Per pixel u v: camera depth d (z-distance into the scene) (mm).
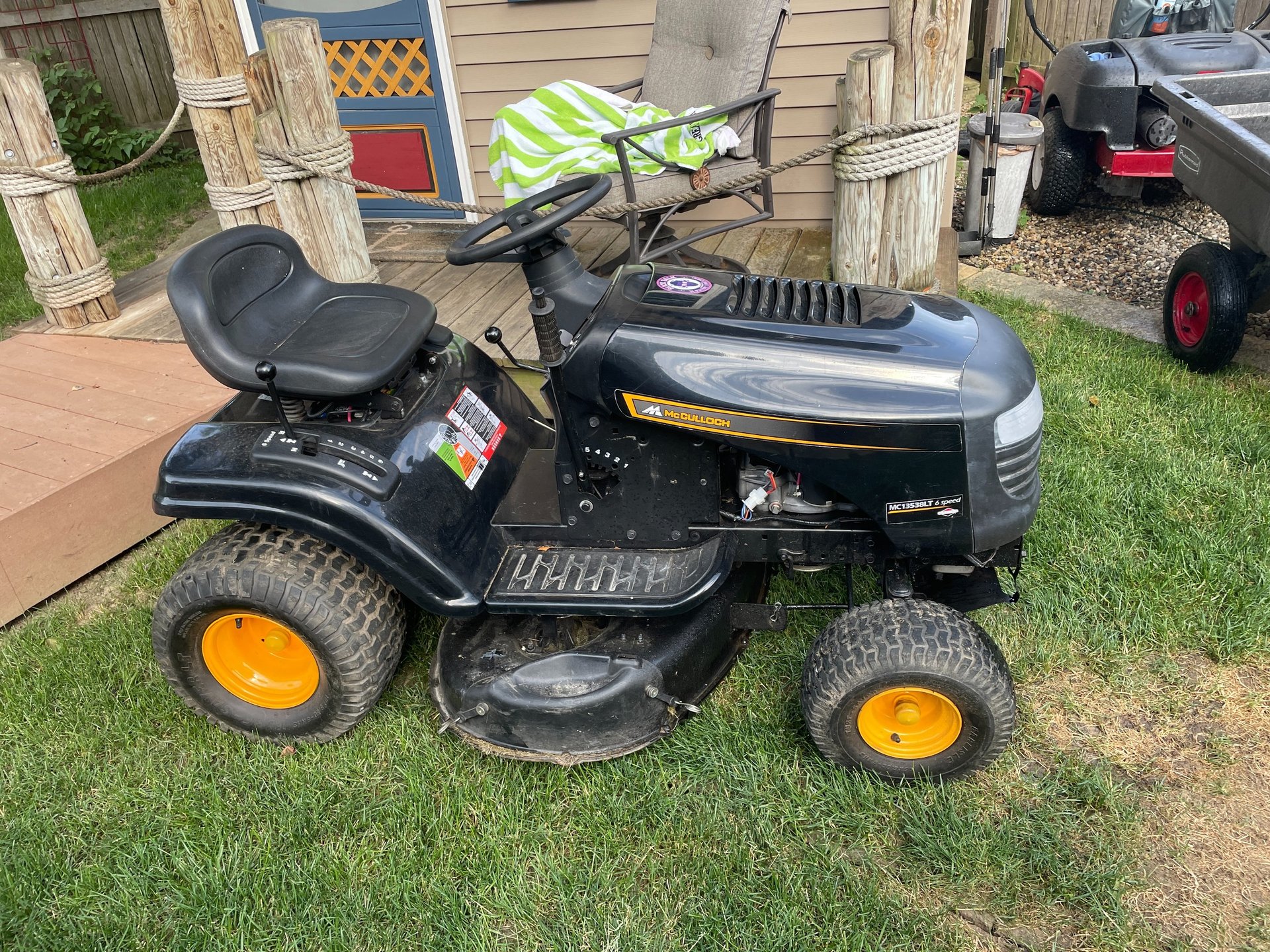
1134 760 2471
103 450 3547
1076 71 5523
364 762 2580
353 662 2486
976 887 2174
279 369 2330
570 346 2357
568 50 5414
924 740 2391
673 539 2512
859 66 3504
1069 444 3627
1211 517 3219
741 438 2262
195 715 2789
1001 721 2262
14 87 4266
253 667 2705
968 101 8336
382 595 2564
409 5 5457
